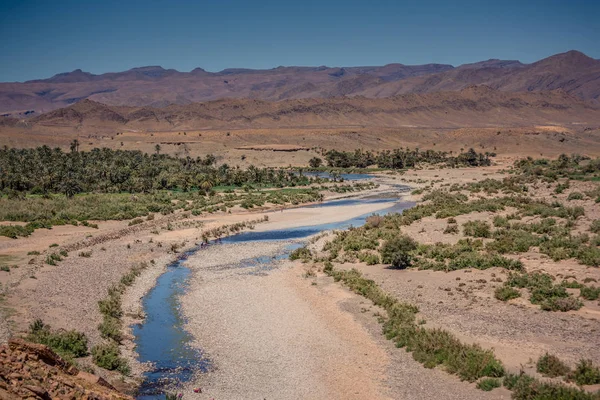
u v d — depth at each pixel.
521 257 52.28
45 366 22.89
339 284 49.09
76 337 33.03
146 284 51.31
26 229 73.75
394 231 69.94
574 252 50.75
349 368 31.67
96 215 89.75
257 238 76.56
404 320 37.34
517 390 26.09
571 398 24.55
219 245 71.44
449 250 55.41
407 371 30.58
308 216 97.06
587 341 32.19
